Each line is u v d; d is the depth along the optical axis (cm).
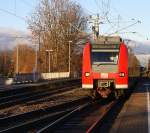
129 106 2453
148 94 3456
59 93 3703
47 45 8450
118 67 2819
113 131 1517
